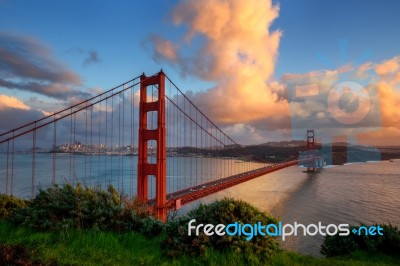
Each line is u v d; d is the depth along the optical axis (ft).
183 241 23.15
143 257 21.36
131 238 24.75
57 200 27.66
